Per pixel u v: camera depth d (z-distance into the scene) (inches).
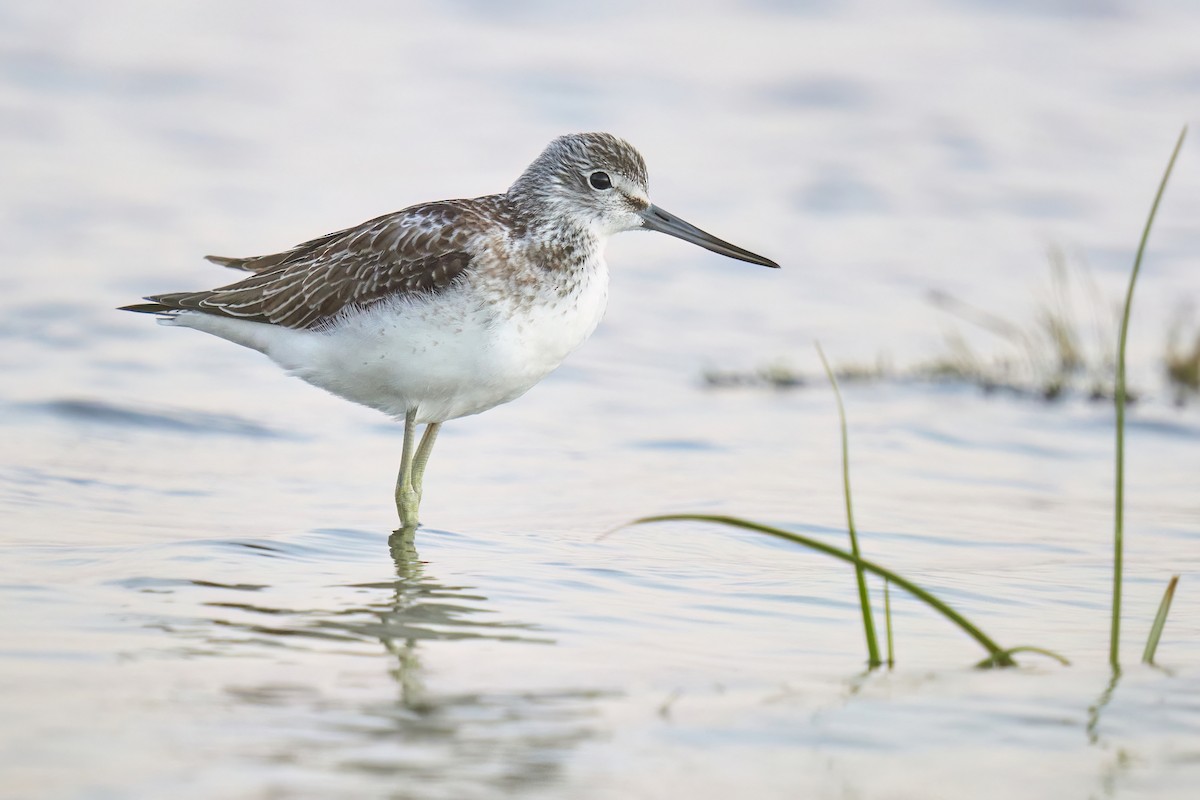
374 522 464.4
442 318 449.4
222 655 328.2
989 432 614.2
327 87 1120.2
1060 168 1034.1
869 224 925.8
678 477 535.5
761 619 377.4
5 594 363.3
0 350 647.8
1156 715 307.6
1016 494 526.0
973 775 277.1
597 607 382.0
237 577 390.9
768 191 966.4
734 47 1251.2
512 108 1087.6
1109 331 765.3
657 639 356.5
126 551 409.1
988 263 865.5
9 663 315.0
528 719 298.0
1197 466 572.4
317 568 406.6
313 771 268.4
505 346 454.3
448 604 378.3
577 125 1055.6
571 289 468.4
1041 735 296.5
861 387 680.4
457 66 1176.2
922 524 482.3
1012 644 360.8
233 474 516.1
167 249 795.4
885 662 341.1
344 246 469.4
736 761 281.0
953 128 1099.3
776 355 721.0
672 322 765.3
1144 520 493.4
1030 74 1213.1
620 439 589.6
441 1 1342.3
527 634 355.9
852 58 1232.8
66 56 1138.7
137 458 526.6
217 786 260.5
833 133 1085.1
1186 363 701.3
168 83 1103.0
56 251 783.7
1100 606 397.7
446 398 466.6
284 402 618.5
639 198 486.0
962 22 1328.7
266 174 934.4
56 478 489.4
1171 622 382.6
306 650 335.6
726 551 445.7
